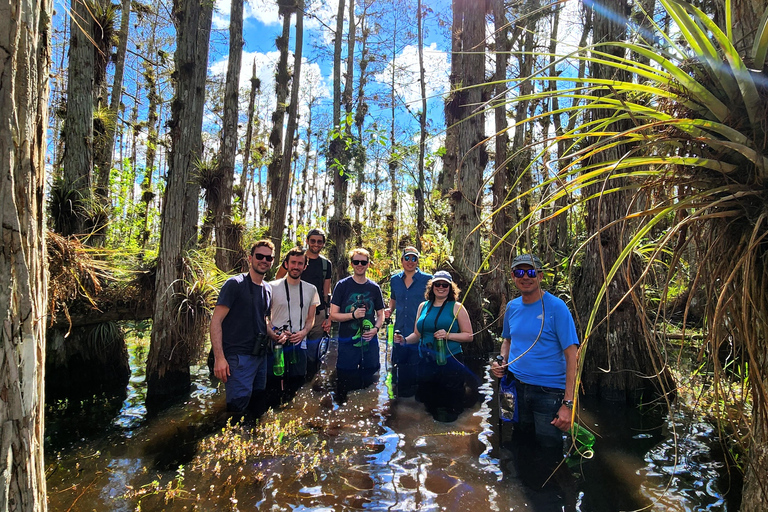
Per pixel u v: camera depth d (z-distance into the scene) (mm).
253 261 3785
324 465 2711
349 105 11883
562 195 1376
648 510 2180
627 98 1400
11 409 1010
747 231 1136
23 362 1036
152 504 2297
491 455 2814
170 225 4316
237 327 3686
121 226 9148
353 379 4594
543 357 2975
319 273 5230
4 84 1000
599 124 1399
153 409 3779
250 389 3719
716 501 2240
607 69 3730
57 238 3471
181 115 4395
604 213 3967
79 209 4508
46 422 3469
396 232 15547
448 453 2854
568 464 2682
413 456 2822
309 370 4906
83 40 4691
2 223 1003
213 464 2746
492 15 7715
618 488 2393
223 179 6977
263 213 19766
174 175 4348
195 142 6805
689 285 1504
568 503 2270
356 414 3600
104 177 6410
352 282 4836
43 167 1129
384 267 12156
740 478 2447
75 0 3760
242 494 2391
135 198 15180
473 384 4465
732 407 1496
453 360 4414
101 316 4348
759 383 1144
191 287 4426
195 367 5109
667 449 2869
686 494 2316
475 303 5977
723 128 1058
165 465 2754
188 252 4727
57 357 4113
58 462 2795
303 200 23984
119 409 3777
